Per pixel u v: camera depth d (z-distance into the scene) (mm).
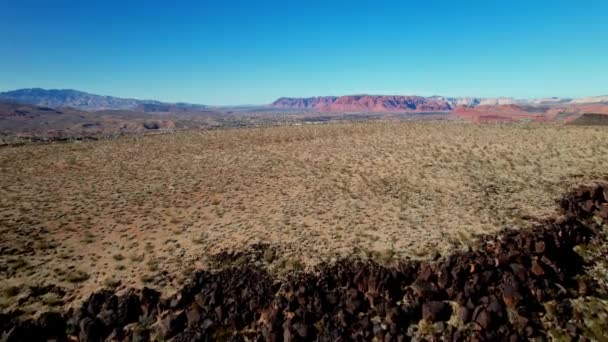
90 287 18828
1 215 27984
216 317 17312
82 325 16484
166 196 33031
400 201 29516
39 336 16188
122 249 22875
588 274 20734
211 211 29125
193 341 16297
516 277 19141
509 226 22969
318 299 17859
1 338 15578
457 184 33188
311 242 22359
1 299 17688
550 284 19297
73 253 22359
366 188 33375
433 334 16938
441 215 25781
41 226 26188
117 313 17219
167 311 17625
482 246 20906
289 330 16672
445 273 18859
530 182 31922
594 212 26328
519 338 16938
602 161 35312
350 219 25875
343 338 16562
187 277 19422
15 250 22328
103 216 28344
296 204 29578
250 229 24859
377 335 16812
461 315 17516
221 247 22438
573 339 16969
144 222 27203
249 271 19656
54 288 18625
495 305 17797
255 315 17547
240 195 32750
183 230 25531
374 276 18703
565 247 21969
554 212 24797
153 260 21281
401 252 20656
